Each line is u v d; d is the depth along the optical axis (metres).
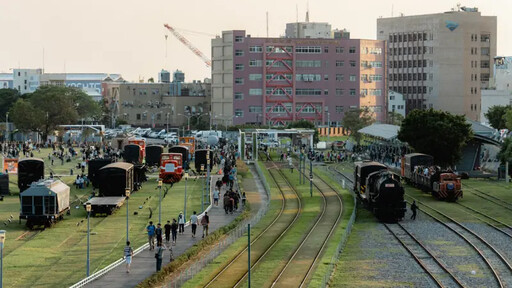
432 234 92.44
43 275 69.81
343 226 96.38
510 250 82.25
